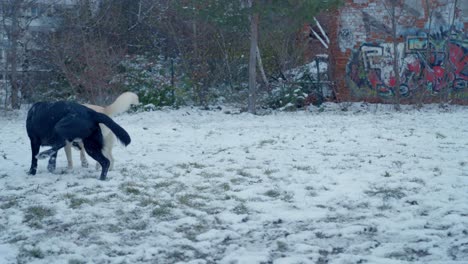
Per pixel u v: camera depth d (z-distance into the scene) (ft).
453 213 21.17
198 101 63.67
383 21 64.64
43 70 63.67
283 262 16.81
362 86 65.21
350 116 52.90
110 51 66.54
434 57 65.21
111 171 29.17
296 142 37.47
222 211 22.16
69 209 22.33
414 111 56.95
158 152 34.81
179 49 64.75
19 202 23.43
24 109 60.70
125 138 27.14
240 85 64.49
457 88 65.26
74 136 26.48
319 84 63.31
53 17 65.46
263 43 62.39
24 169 30.12
